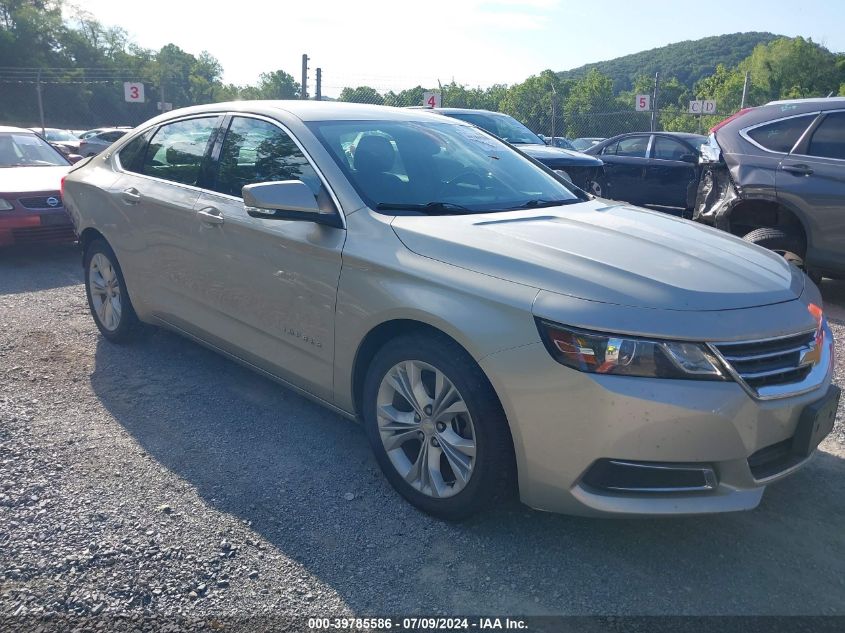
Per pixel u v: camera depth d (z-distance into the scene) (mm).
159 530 2887
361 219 3221
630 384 2443
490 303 2682
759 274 2910
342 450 3613
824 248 6219
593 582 2650
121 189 4637
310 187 3457
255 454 3547
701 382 2461
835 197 6074
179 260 4160
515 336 2596
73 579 2586
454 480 2957
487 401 2705
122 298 4812
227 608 2473
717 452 2500
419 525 2975
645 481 2541
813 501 3238
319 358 3373
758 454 2639
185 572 2645
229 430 3795
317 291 3297
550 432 2555
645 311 2506
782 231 6469
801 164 6309
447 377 2814
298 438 3729
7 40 61688
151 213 4332
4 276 7090
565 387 2502
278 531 2912
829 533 2994
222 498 3141
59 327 5422
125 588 2549
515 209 3514
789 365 2656
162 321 4543
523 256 2783
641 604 2539
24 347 4945
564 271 2678
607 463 2514
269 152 3748
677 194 11984
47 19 65000
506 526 2982
